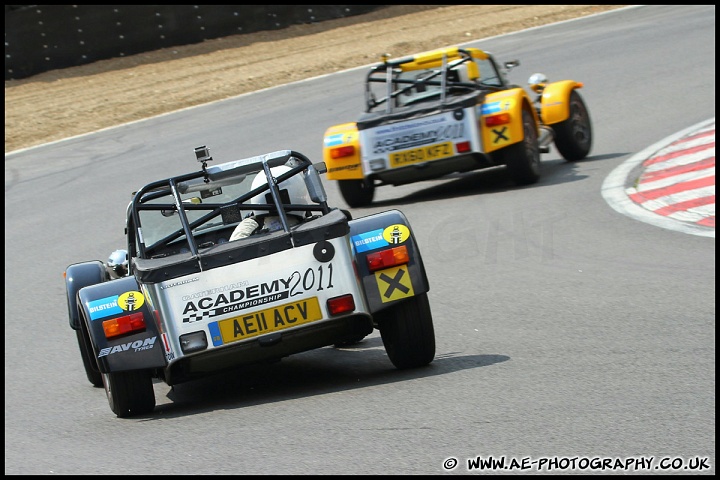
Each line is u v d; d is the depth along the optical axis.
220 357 21.11
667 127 53.44
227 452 18.34
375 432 18.28
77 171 68.56
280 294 21.06
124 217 53.12
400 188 51.81
